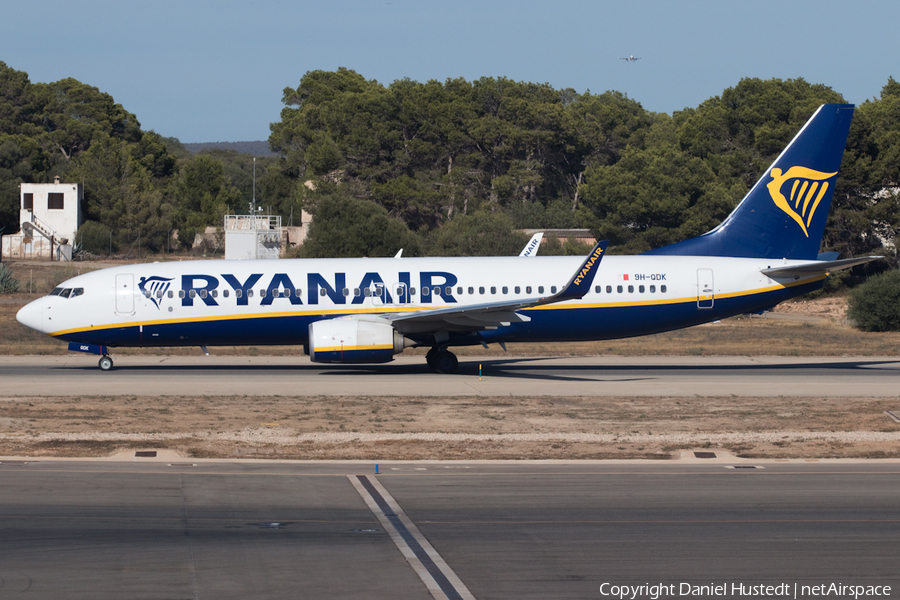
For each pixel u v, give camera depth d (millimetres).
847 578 44844
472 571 45406
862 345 186375
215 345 138250
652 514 56500
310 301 134875
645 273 136750
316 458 75375
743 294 137625
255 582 43469
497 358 160750
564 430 88500
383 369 143750
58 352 166625
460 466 71875
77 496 60031
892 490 63219
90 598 41062
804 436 84750
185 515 55688
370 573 44969
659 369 144375
